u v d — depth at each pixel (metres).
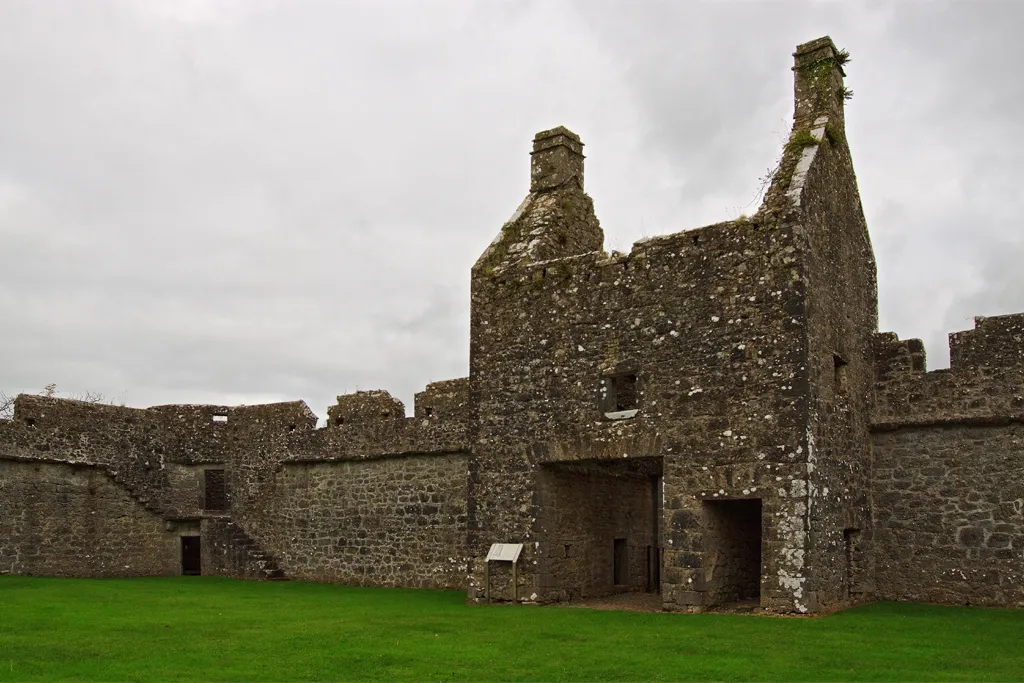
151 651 11.15
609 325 16.41
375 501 22.64
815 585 13.85
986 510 15.39
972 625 12.71
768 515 14.12
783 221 14.72
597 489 18.55
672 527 15.05
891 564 16.14
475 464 17.77
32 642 11.66
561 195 19.19
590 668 10.03
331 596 18.73
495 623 13.62
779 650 10.86
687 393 15.23
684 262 15.68
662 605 14.95
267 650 11.27
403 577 21.77
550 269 17.39
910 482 16.17
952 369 16.09
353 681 9.51
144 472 24.80
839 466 15.12
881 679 9.26
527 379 17.33
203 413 25.84
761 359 14.57
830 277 15.43
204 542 24.84
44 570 22.23
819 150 15.59
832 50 16.61
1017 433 15.27
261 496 24.81
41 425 22.55
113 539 23.70
